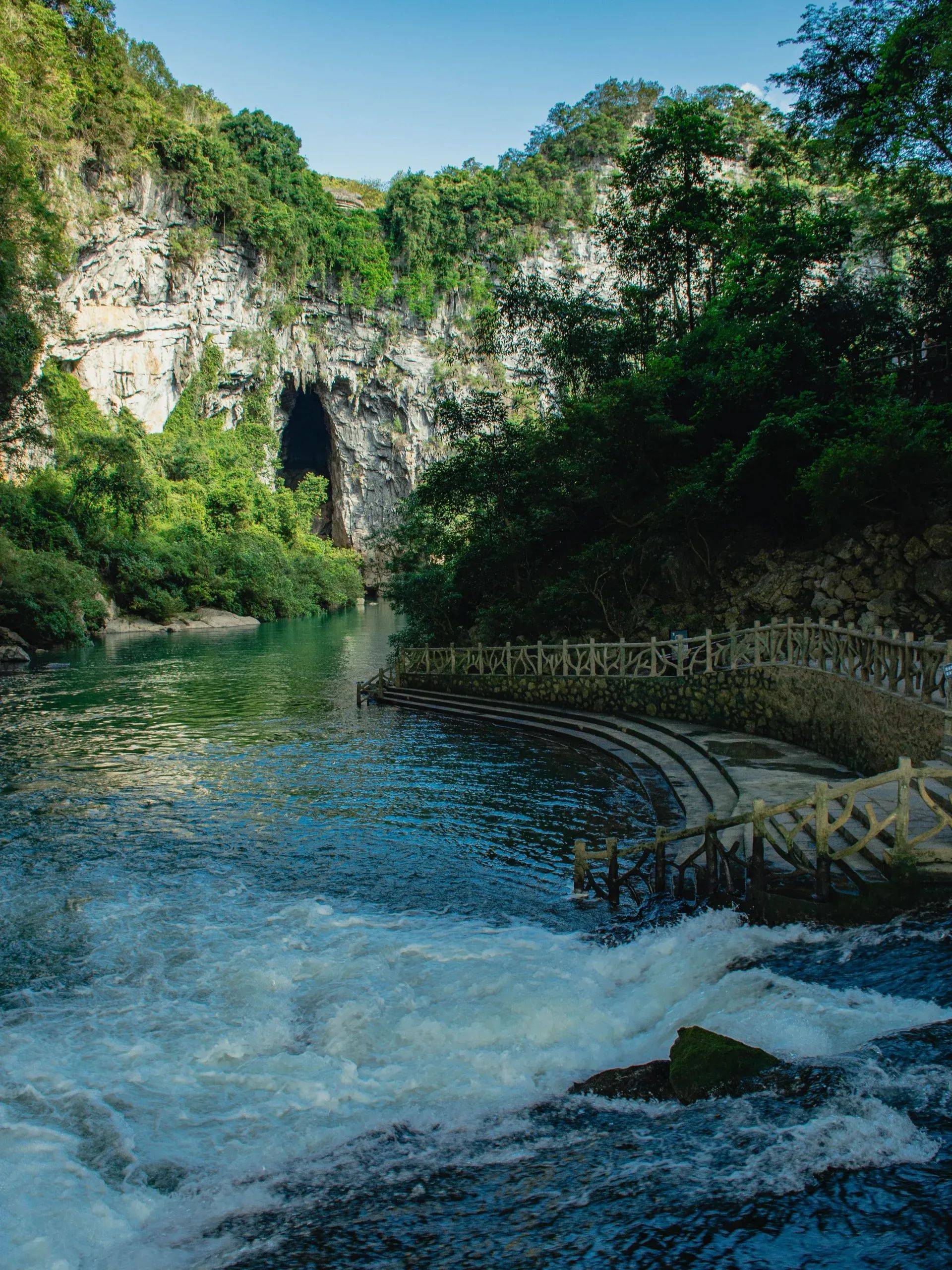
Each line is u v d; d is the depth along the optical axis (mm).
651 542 24875
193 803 14266
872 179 26500
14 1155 4984
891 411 18781
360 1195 4375
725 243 28359
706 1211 3678
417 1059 6094
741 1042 5488
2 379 40469
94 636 53812
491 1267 3482
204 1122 5340
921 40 21406
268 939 8602
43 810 13891
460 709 22906
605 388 26094
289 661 39969
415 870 10711
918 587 17969
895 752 10539
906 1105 4352
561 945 8250
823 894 7395
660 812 12102
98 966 7973
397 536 33750
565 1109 5164
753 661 16531
